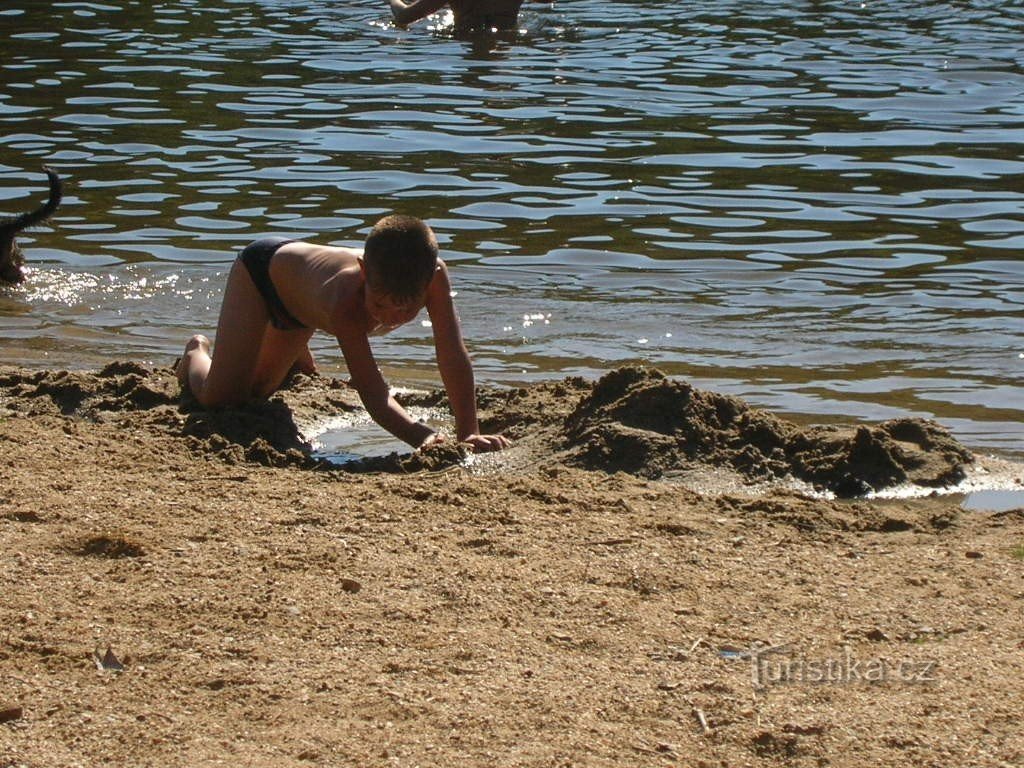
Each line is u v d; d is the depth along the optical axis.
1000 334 21.34
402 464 15.38
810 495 14.68
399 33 50.56
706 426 15.91
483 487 14.31
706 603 11.51
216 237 26.80
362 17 53.78
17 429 15.85
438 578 11.72
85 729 9.19
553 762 8.88
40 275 24.50
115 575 11.56
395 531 12.86
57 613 10.81
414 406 18.12
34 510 12.88
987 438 16.95
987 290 23.67
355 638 10.55
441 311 16.42
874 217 28.41
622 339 21.28
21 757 8.82
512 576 11.86
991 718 9.49
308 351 18.98
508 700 9.66
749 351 20.70
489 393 18.03
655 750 9.10
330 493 13.99
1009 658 10.43
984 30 50.47
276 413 17.25
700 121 37.09
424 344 21.17
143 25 51.06
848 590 11.81
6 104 38.19
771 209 29.05
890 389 18.95
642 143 34.69
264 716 9.40
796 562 12.48
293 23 52.22
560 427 16.47
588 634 10.80
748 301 23.14
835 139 35.12
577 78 42.59
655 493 14.36
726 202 29.59
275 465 15.36
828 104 39.09
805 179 31.47
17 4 55.00
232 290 17.00
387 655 10.30
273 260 16.70
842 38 49.22
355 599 11.23
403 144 34.41
